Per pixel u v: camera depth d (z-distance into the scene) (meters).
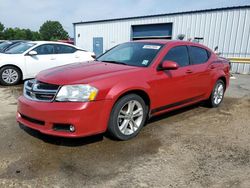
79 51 9.58
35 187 2.75
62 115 3.37
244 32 14.23
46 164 3.21
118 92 3.67
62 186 2.78
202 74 5.37
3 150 3.54
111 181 2.89
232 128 4.69
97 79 3.61
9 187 2.73
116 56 4.94
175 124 4.81
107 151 3.59
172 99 4.68
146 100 4.23
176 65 4.23
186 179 2.97
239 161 3.42
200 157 3.50
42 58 8.63
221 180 2.96
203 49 5.71
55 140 3.87
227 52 14.95
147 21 18.52
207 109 5.94
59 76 3.72
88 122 3.46
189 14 16.19
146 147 3.76
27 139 3.89
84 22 22.97
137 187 2.80
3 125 4.46
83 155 3.46
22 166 3.14
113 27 20.81
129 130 4.03
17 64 8.18
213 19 15.23
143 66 4.32
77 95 3.42
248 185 2.88
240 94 7.86
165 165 3.26
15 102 6.08
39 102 3.57
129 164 3.27
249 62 14.27
